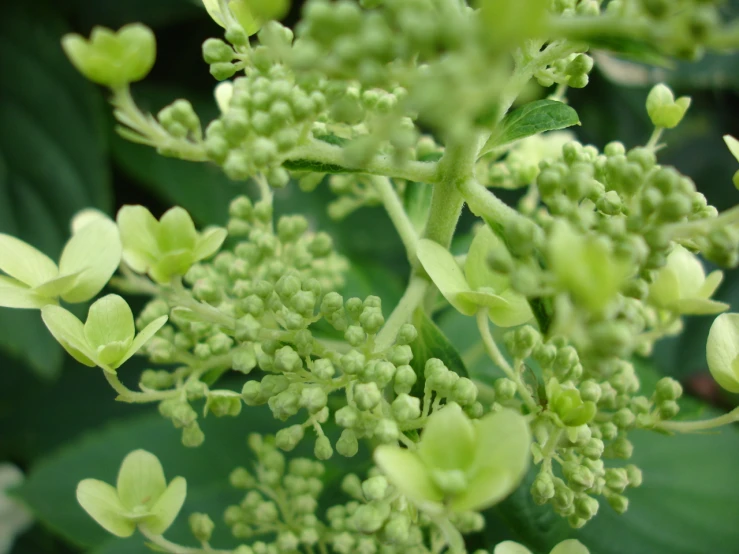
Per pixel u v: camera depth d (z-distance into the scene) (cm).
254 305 17
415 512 16
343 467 24
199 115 37
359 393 16
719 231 15
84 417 38
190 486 26
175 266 18
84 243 18
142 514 17
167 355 19
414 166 17
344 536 18
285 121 15
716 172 41
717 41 12
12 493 27
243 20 17
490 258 14
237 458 26
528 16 12
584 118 36
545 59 17
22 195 35
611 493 18
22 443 38
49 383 38
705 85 33
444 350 18
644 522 23
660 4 12
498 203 17
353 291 28
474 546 22
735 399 36
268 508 19
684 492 23
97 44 14
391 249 37
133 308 34
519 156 22
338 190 22
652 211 15
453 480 14
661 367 35
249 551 18
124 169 38
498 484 13
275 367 17
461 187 17
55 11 36
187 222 18
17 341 32
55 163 35
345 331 17
